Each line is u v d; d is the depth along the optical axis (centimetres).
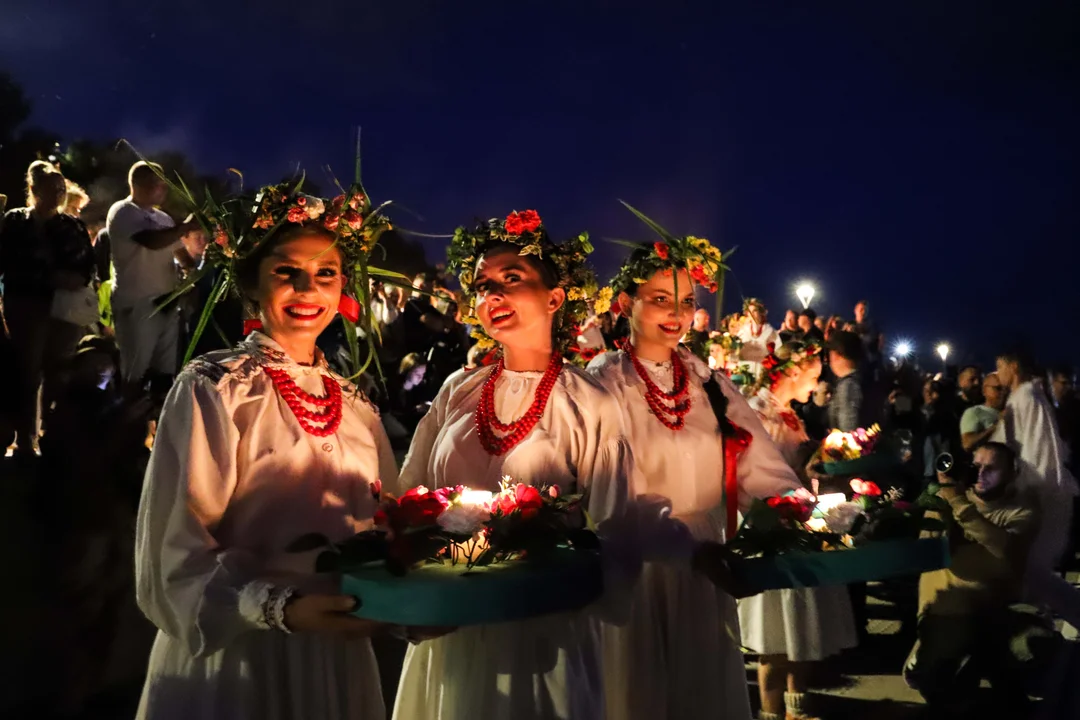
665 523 373
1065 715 477
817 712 537
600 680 317
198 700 274
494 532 274
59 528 480
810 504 375
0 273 616
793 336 1164
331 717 285
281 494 287
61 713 448
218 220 315
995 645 519
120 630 482
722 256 424
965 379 1013
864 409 1007
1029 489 529
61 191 636
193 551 270
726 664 395
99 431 488
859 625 667
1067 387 751
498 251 345
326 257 309
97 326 695
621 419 339
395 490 326
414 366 868
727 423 409
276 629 265
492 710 304
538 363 344
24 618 464
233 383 287
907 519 357
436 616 251
